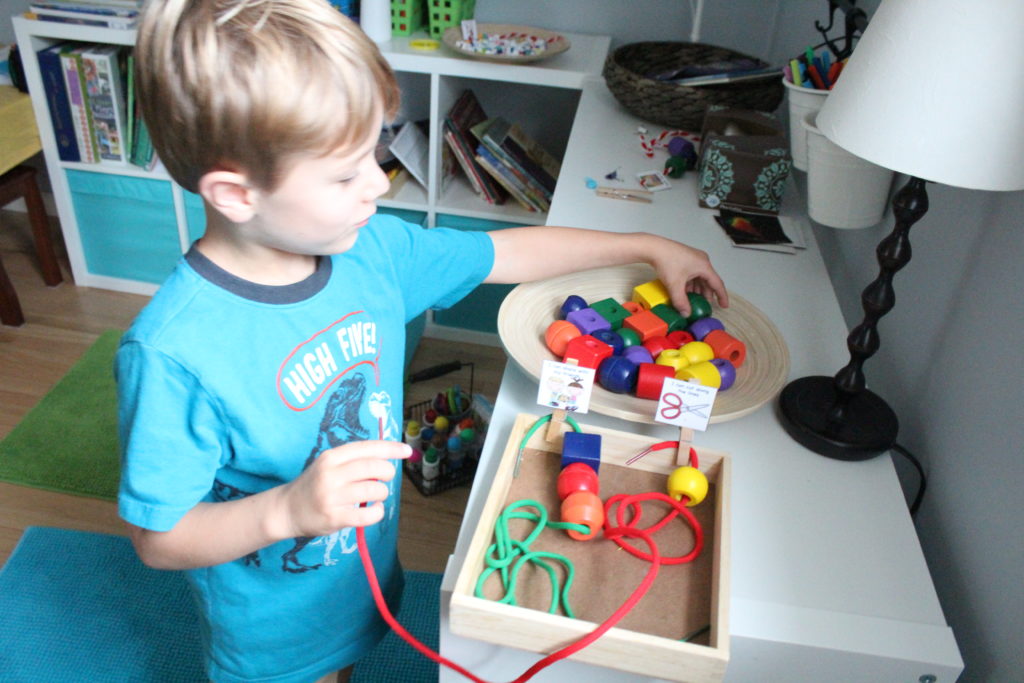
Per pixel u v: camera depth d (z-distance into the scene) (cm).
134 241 225
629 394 92
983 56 69
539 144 237
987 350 86
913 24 72
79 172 215
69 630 144
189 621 147
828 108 83
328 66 59
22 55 198
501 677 76
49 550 156
